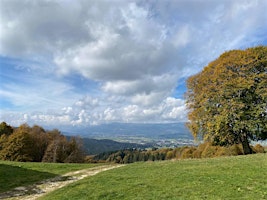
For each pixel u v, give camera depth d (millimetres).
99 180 20016
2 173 26516
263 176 15945
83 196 16125
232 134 35719
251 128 32344
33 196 18766
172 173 19578
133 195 14992
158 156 99000
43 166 31469
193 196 13523
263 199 12281
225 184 15039
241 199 12492
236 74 34812
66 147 67875
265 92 32438
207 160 25359
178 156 82562
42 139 68938
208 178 16688
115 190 16391
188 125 39719
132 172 22469
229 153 47844
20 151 57625
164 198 13781
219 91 34375
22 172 27547
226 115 32875
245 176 16281
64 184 22156
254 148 52969
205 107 36000
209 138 37188
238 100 33219
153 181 17641
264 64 34406
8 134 68312
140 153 104062
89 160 76125
